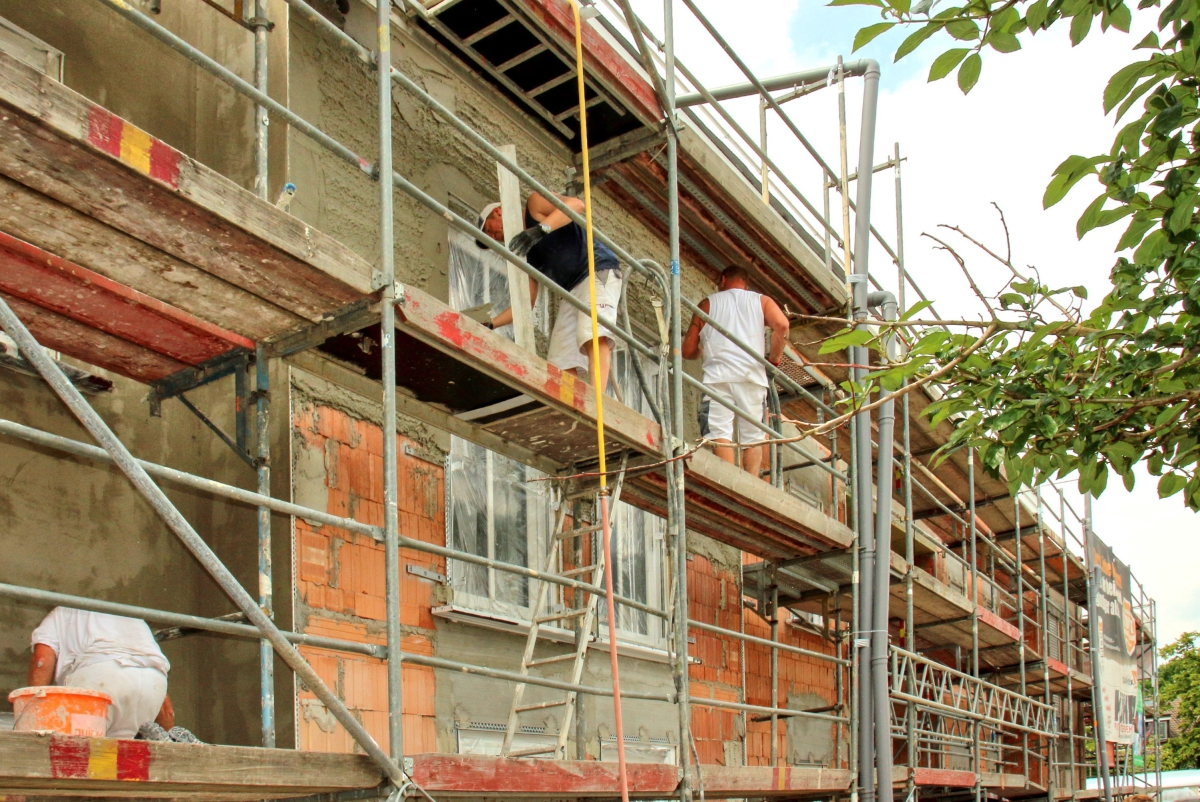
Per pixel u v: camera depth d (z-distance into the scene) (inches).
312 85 248.1
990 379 217.8
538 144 319.6
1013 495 232.7
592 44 269.3
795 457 448.5
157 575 223.1
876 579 355.6
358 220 255.4
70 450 136.2
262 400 205.2
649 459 267.9
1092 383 210.4
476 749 262.7
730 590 394.0
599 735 309.3
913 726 405.7
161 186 151.4
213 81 246.4
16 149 143.2
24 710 140.8
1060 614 828.0
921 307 203.0
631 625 332.8
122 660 182.5
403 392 242.2
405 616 248.8
